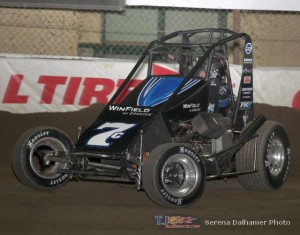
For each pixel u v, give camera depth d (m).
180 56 15.64
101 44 22.03
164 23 22.00
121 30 22.03
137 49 22.08
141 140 13.58
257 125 15.26
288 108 20.58
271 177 15.32
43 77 19.67
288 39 22.73
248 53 15.52
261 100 20.45
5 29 21.59
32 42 21.73
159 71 19.89
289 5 20.42
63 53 21.86
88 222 11.97
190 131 14.52
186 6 20.16
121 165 13.77
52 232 11.25
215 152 14.66
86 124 19.66
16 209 12.95
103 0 20.16
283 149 15.73
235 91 19.84
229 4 20.30
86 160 14.23
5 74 19.50
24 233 11.17
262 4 20.41
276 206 13.77
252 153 15.05
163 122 14.09
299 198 14.71
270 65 22.75
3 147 18.94
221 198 14.50
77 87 19.80
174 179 13.24
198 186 13.31
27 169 14.36
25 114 19.64
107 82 19.86
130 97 14.90
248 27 22.66
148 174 12.85
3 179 16.39
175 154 13.09
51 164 15.24
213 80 14.90
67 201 13.79
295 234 11.56
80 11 21.89
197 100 14.59
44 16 21.77
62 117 19.73
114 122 14.36
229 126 15.12
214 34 21.48
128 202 13.80
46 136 14.62
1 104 19.53
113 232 11.33
